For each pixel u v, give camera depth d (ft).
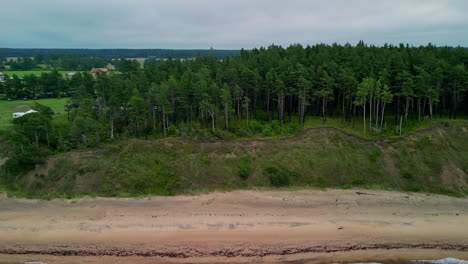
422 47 309.83
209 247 116.37
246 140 198.70
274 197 154.92
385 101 208.23
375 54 281.95
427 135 194.90
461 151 187.42
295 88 238.27
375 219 135.85
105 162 171.53
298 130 213.87
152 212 140.46
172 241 119.65
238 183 167.94
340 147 192.34
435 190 161.99
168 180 165.99
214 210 142.31
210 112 222.28
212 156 182.80
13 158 166.71
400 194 158.81
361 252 115.44
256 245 117.80
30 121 185.16
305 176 171.83
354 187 165.99
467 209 145.18
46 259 111.04
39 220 134.00
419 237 124.06
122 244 118.11
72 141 193.16
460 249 118.01
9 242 119.44
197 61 337.93
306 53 315.17
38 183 159.94
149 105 226.38
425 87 214.28
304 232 125.90
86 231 126.00
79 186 158.10
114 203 147.84
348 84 221.87
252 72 243.81
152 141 189.26
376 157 183.73
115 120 231.09
